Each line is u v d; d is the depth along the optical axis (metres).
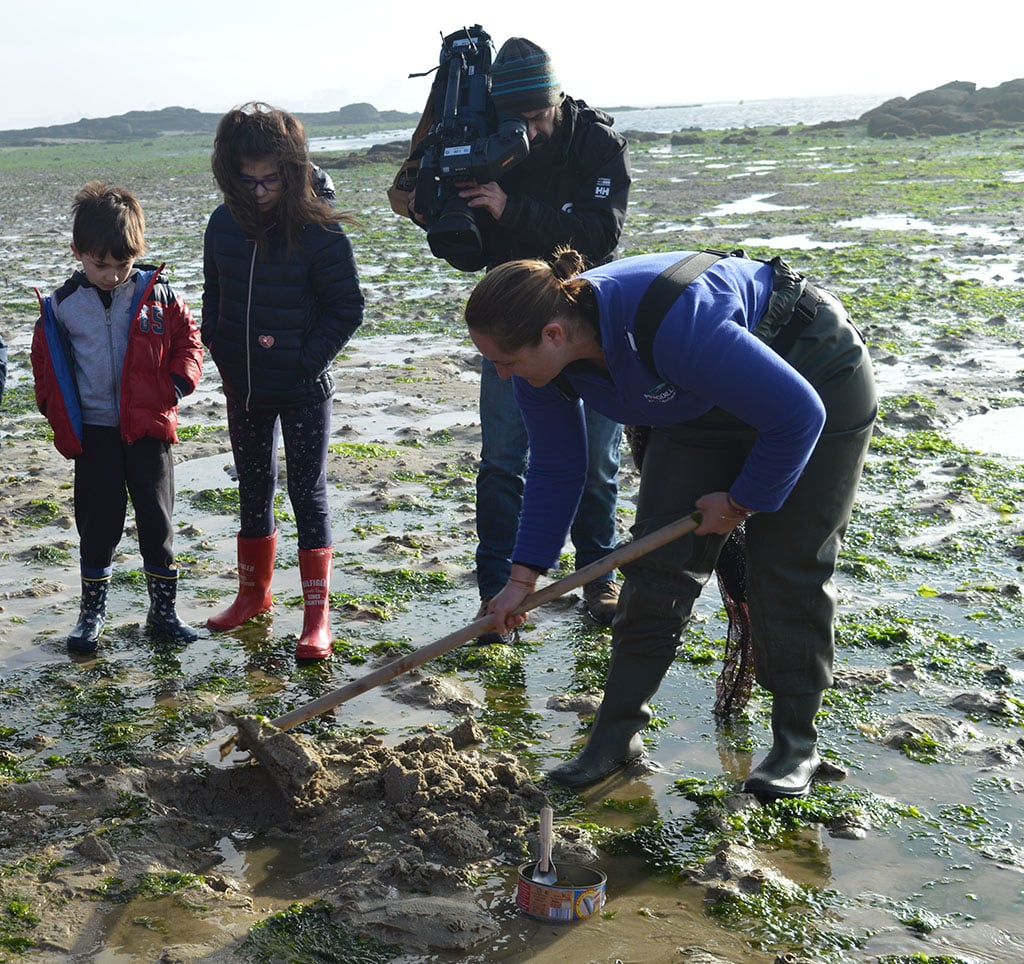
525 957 2.86
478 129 4.56
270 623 5.03
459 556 5.71
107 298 4.62
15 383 9.81
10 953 2.89
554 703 4.25
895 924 2.95
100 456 4.66
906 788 3.60
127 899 3.12
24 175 52.41
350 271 4.58
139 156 72.12
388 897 3.09
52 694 4.39
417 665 3.59
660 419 3.29
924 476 6.67
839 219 20.08
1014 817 3.42
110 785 3.66
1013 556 5.46
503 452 4.87
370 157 44.34
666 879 3.18
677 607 3.66
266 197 4.34
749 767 3.76
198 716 4.17
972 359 9.43
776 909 3.02
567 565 5.52
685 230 18.89
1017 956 2.81
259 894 3.17
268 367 4.52
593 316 3.08
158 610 4.85
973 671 4.35
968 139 44.31
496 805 3.53
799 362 3.33
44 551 5.85
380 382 9.37
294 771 3.53
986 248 15.66
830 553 3.54
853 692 4.21
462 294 13.66
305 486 4.70
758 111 163.25
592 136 4.65
